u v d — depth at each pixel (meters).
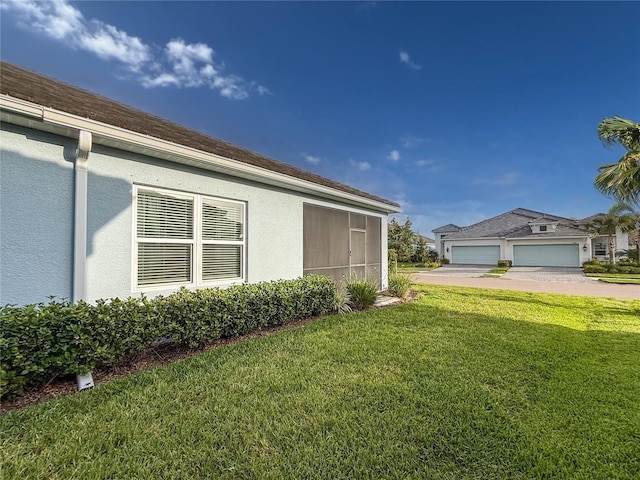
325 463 2.33
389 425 2.80
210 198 6.22
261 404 3.11
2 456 2.29
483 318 7.10
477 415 2.98
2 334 3.09
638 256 24.17
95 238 4.64
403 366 4.14
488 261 30.91
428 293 11.56
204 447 2.47
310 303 6.77
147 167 5.25
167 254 5.55
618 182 9.07
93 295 4.60
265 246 7.27
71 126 4.04
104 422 2.76
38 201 4.12
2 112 3.67
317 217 8.95
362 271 10.87
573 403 3.26
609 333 6.09
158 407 3.02
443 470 2.29
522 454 2.46
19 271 3.97
